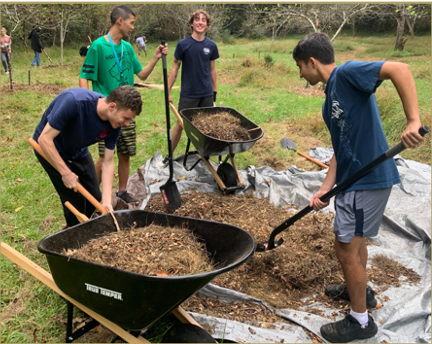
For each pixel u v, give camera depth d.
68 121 2.72
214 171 4.70
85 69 3.92
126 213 2.65
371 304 2.80
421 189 4.44
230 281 3.12
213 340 2.29
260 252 3.30
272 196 4.56
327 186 2.68
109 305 2.09
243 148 4.32
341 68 2.23
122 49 4.05
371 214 2.38
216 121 4.65
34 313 2.74
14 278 3.09
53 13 16.38
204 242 2.49
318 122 7.27
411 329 2.62
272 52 21.45
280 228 2.93
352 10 12.42
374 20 29.98
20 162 5.37
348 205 2.38
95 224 2.51
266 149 6.22
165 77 4.14
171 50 23.05
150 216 2.64
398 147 2.04
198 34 5.12
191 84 5.29
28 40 21.84
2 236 3.66
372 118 2.28
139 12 24.67
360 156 2.32
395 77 2.02
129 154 4.25
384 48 21.36
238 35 30.61
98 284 2.04
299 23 16.55
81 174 3.22
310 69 2.46
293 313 2.75
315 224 3.85
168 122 4.16
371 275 3.18
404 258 3.40
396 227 3.91
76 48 24.08
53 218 4.00
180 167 5.21
